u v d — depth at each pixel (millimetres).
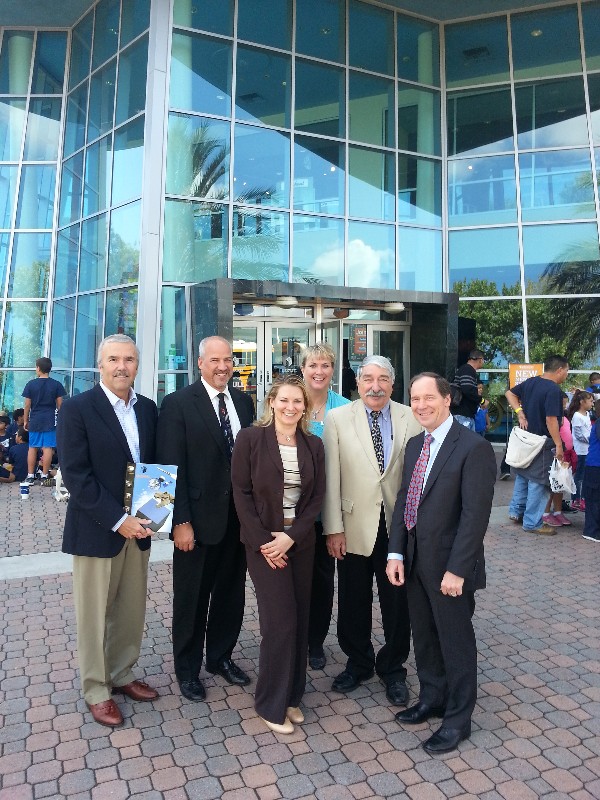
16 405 13484
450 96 13719
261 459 3033
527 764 2787
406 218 12914
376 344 11945
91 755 2836
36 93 14250
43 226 13977
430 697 3164
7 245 13898
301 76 11914
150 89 10469
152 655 3883
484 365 13133
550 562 5824
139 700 3336
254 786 2627
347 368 11742
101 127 12391
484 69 13570
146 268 10242
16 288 13766
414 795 2572
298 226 11617
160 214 10367
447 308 11383
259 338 11219
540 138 13258
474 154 13477
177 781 2656
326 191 11977
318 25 12141
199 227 10711
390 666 3451
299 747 2914
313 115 11992
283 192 11508
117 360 3135
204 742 2949
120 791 2588
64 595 4895
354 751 2885
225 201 10938
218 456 3375
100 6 12844
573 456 7168
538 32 13328
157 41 10500
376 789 2609
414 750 2898
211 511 3340
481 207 13352
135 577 3326
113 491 3105
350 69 12406
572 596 4938
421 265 13055
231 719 3160
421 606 3121
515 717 3186
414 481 3111
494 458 3004
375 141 12664
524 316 13000
